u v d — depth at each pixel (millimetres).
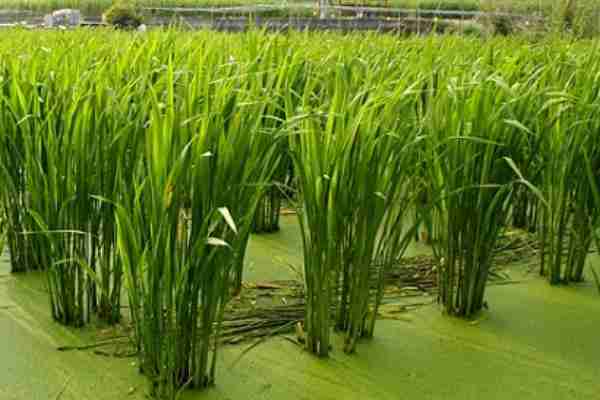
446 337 3379
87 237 3273
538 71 4066
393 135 2926
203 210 2625
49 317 3436
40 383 2877
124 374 2945
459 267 3525
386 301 3746
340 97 3191
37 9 20172
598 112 3762
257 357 3113
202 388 2850
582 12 10633
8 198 3791
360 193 3000
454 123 3332
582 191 3889
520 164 3529
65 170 3184
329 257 2998
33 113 3396
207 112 2660
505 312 3695
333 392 2879
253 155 2734
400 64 4531
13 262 3928
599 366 3166
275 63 4445
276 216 4863
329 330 3109
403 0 18000
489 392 2932
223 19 11750
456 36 7348
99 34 6918
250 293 3762
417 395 2883
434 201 3184
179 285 2621
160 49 4594
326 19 12914
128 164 2980
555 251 4070
